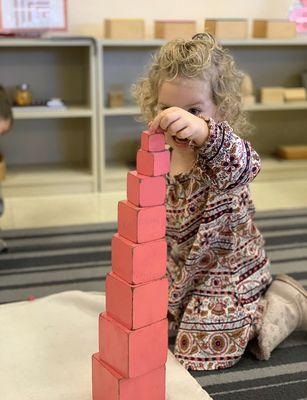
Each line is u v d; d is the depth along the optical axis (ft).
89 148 7.83
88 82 7.39
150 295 2.68
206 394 3.18
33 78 7.73
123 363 2.72
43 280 4.94
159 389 2.88
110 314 2.78
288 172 8.19
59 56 7.73
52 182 7.39
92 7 7.58
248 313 3.75
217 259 3.77
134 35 7.25
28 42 6.77
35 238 5.89
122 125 8.27
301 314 3.91
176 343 3.72
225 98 3.50
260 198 7.30
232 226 3.66
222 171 3.07
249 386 3.47
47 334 3.75
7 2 7.07
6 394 3.16
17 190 7.34
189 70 3.37
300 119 8.84
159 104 3.54
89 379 3.29
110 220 6.55
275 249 5.64
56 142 8.13
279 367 3.68
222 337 3.67
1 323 3.86
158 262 2.68
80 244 5.76
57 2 7.32
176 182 3.66
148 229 2.62
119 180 7.66
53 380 3.28
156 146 2.59
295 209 6.82
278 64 8.53
